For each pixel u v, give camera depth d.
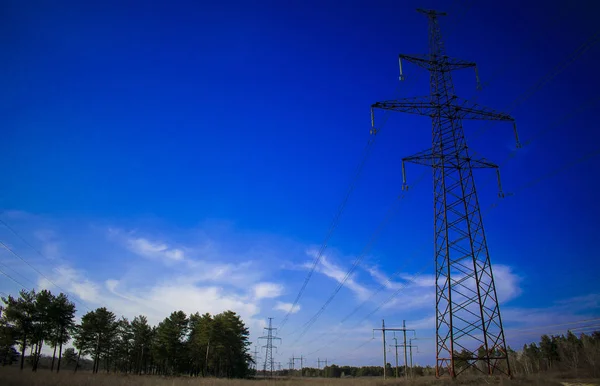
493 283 36.66
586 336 75.25
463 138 41.28
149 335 97.62
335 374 188.38
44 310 68.81
